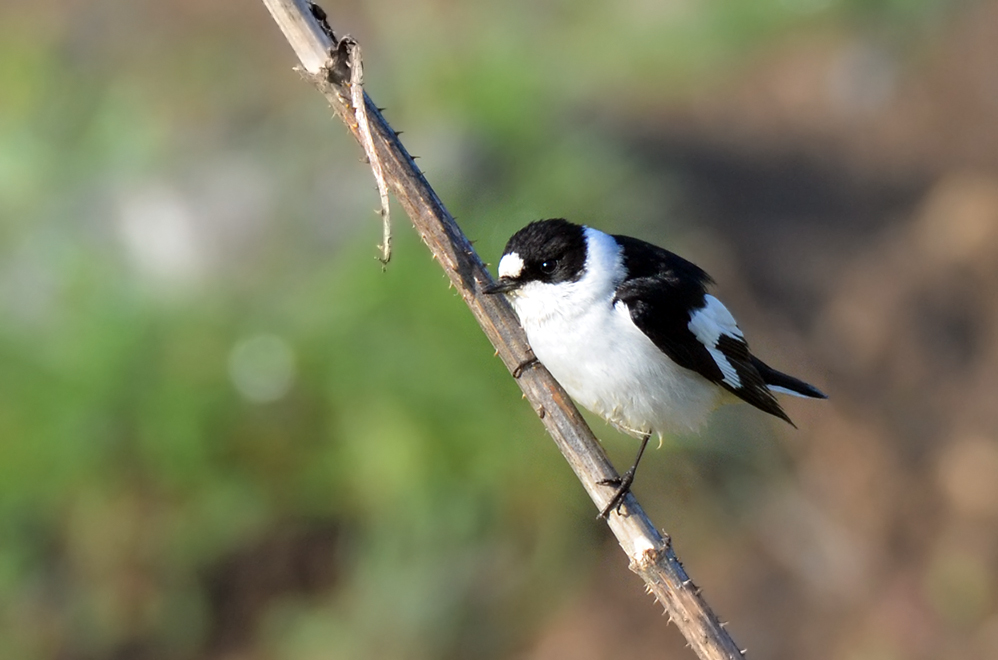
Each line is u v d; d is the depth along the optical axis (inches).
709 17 716.0
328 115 567.8
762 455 477.7
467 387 454.3
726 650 222.1
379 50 632.4
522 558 448.5
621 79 676.7
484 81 565.3
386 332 465.7
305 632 441.1
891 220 578.9
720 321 312.0
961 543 460.8
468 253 243.4
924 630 442.9
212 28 666.8
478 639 437.4
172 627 446.9
